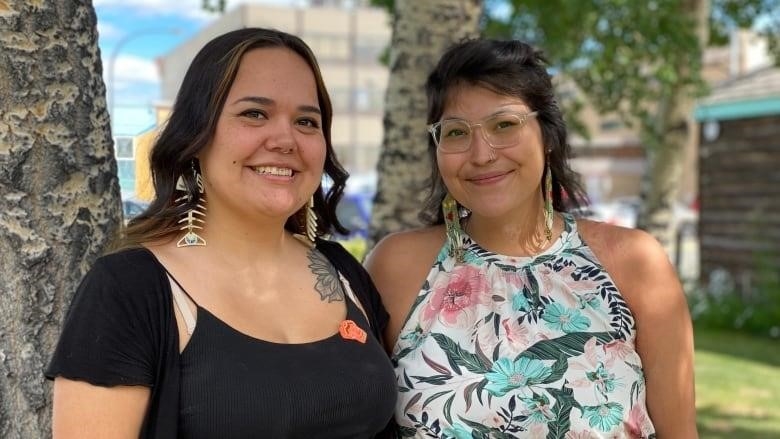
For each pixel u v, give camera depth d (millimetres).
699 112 9828
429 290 2068
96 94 1866
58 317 1794
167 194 1724
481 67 1959
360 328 1833
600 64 6523
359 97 19938
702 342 7996
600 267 2012
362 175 16812
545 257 2043
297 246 1951
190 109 1685
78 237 1815
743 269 9570
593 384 1885
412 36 3240
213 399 1530
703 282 10133
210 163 1697
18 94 1718
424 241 2160
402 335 2051
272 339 1663
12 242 1736
